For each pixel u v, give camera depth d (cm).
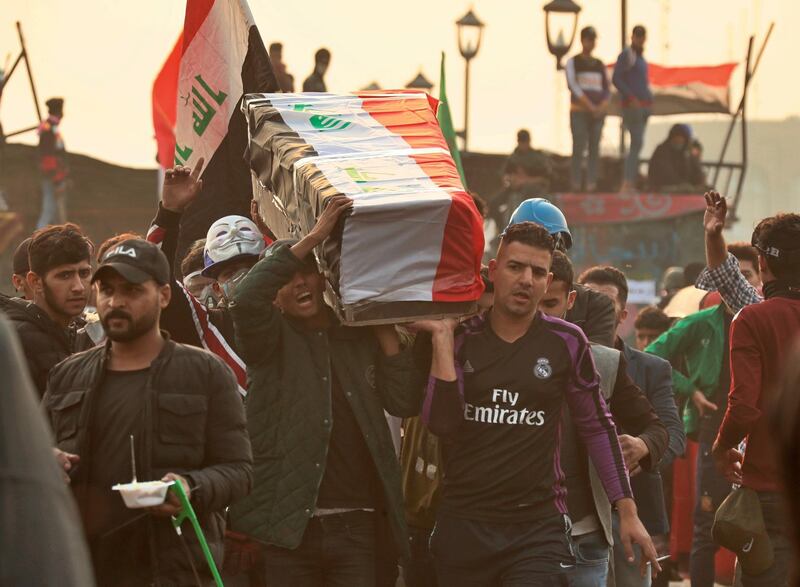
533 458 1038
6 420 325
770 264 1177
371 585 1052
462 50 4891
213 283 1284
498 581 1045
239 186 1487
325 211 973
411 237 980
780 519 1153
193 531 870
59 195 4441
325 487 1047
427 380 1049
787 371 322
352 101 1175
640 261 4312
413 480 1179
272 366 1047
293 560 1044
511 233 1042
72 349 1111
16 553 321
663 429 1150
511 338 1047
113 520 855
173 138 1958
